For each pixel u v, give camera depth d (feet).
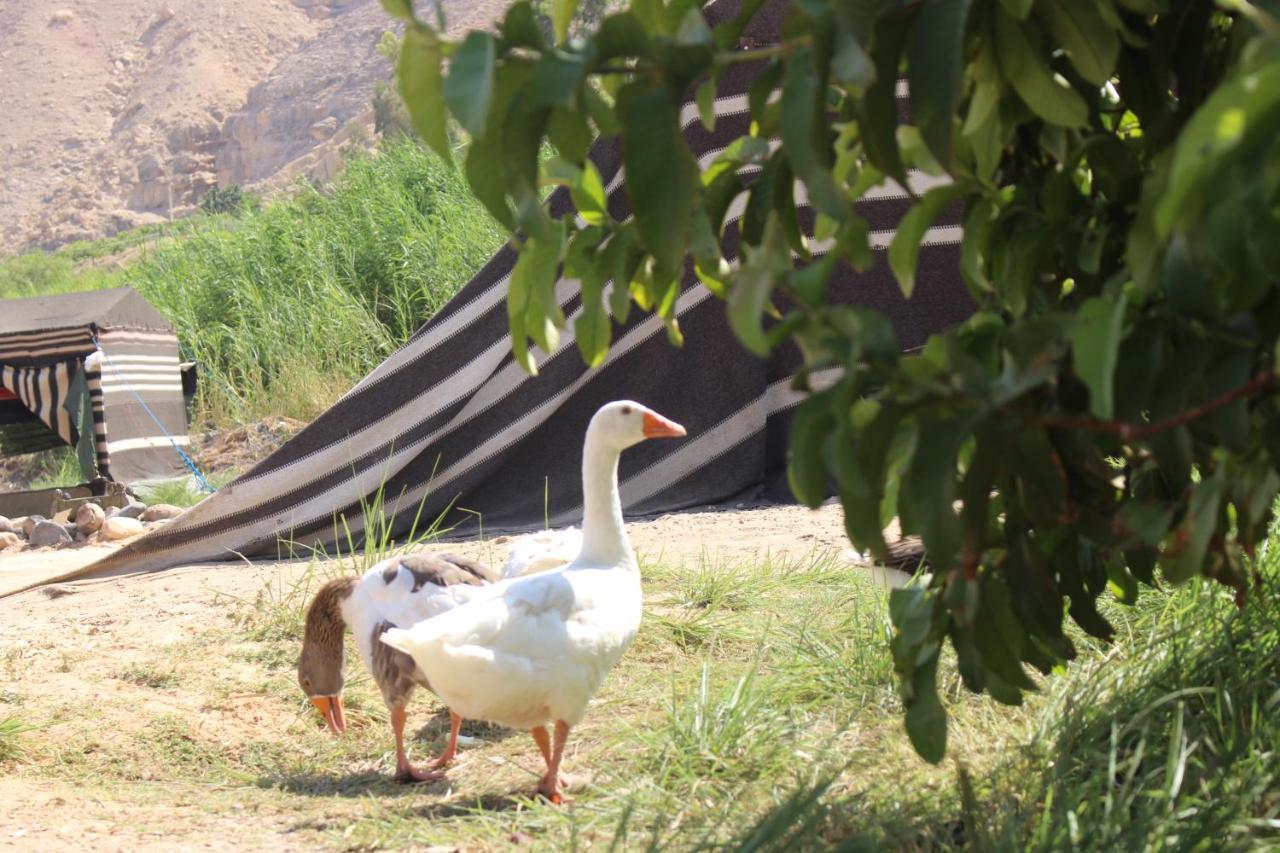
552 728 20.72
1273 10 7.59
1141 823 12.15
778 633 23.24
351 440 34.40
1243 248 7.11
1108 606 20.16
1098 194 11.66
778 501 35.88
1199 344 8.70
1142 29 10.84
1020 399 9.49
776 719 18.11
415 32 7.92
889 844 13.07
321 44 470.80
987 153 10.53
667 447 36.35
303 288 72.79
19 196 448.24
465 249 67.26
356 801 18.17
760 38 34.04
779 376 36.27
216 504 33.91
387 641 16.49
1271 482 9.52
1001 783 14.70
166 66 483.92
